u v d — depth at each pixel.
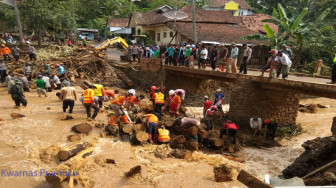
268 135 10.84
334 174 5.45
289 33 18.67
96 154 6.75
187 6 27.58
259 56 20.09
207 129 10.47
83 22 48.12
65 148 6.26
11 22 24.31
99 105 10.96
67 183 4.97
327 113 15.58
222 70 13.17
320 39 21.70
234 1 47.66
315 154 6.73
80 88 16.61
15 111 10.06
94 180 5.50
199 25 24.19
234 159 8.59
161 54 17.03
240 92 11.57
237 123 11.76
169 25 23.31
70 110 10.20
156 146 8.02
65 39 26.22
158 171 6.13
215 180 5.73
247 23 28.25
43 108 10.86
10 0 22.30
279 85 10.47
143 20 29.38
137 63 20.69
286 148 10.23
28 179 5.33
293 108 12.34
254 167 8.27
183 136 9.21
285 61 9.51
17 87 10.36
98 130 8.62
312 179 5.46
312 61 21.50
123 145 7.53
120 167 6.12
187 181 5.66
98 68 19.83
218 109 12.23
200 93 17.75
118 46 33.53
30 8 20.80
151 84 17.89
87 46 23.67
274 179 5.00
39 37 23.23
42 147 6.74
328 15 30.17
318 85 8.64
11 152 6.48
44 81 13.32
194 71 13.84
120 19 41.62
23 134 7.66
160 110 10.84
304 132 12.04
